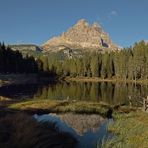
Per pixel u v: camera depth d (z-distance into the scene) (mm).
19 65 188250
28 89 102438
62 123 35562
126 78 198250
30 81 167375
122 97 77625
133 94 86750
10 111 40719
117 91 100438
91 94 87438
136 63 186000
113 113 45188
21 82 151500
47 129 27188
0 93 80625
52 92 92125
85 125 34781
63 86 127812
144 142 23438
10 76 163250
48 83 155250
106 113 45625
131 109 50000
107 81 190250
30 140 21203
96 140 26812
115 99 72500
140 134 26578
